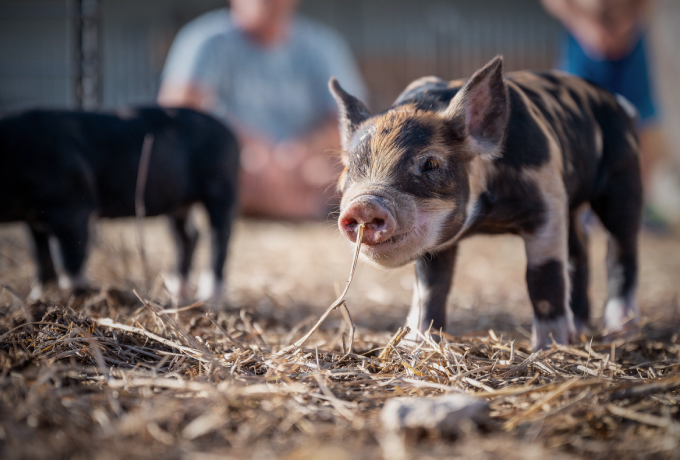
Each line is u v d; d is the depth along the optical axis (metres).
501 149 3.05
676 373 2.76
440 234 2.94
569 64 7.42
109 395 2.31
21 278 5.01
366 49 15.44
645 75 7.33
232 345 3.08
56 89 12.82
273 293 5.12
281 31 8.41
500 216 3.17
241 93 8.30
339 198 3.44
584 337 3.45
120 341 2.93
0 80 12.52
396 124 3.01
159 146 4.70
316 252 7.05
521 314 4.52
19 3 12.35
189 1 14.41
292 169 8.75
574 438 2.15
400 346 3.06
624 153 3.77
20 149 4.20
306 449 1.98
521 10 15.89
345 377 2.69
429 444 2.06
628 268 3.87
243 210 8.88
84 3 6.11
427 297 3.26
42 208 4.23
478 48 15.45
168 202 4.83
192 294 5.20
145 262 4.29
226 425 2.14
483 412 2.21
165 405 2.21
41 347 2.72
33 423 2.09
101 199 4.54
